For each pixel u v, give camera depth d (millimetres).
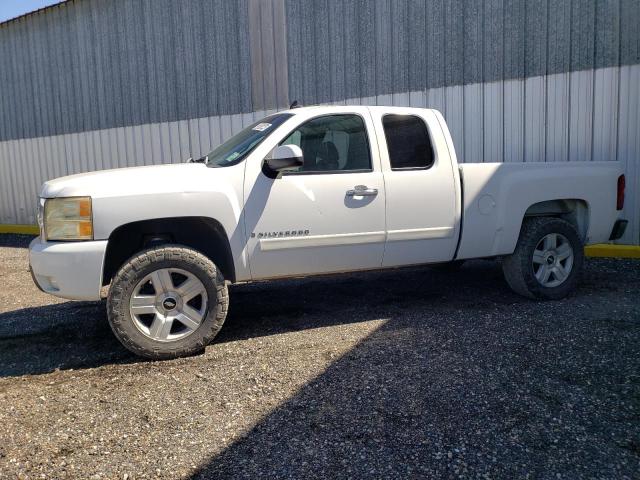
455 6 8844
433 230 4918
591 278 6434
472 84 8828
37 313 5688
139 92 12531
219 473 2662
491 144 8750
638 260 7434
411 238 4852
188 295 4148
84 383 3766
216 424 3131
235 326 4926
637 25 7559
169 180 4184
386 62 9570
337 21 9984
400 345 4242
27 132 14406
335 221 4586
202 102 11734
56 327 5141
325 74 10227
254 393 3502
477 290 5949
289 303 5664
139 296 4070
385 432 2982
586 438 2879
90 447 2928
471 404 3264
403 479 2574
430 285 6254
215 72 11492
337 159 4680
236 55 11195
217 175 4324
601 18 7781
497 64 8602
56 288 4062
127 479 2637
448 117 9078
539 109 8344
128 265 4016
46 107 13969
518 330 4516
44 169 14273
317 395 3438
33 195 14562
